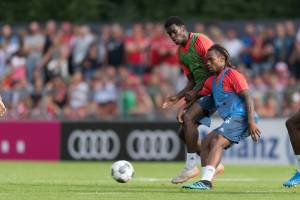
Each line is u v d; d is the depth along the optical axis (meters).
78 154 70.00
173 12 102.31
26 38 82.88
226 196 32.97
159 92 71.88
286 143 66.62
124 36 81.25
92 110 73.44
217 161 34.81
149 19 102.56
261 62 79.81
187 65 39.75
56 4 99.88
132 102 71.31
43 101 73.00
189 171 39.34
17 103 73.25
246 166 65.00
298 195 33.84
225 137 34.84
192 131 38.91
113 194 33.62
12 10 101.81
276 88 72.75
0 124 72.00
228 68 35.34
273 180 46.72
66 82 79.31
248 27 82.06
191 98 39.44
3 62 82.06
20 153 71.56
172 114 70.12
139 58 80.00
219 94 35.31
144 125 68.69
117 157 69.19
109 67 78.88
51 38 82.25
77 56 81.50
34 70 81.44
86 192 34.72
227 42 80.31
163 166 63.00
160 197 32.19
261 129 66.94
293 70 79.38
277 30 80.69
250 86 73.94
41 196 32.56
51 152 70.75
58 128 70.56
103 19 103.25
